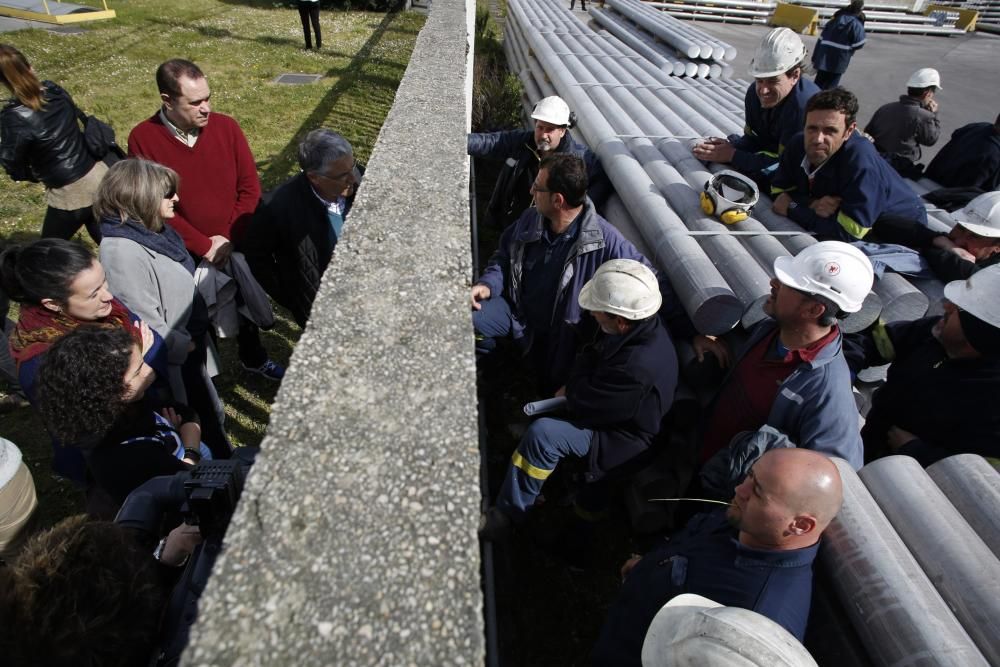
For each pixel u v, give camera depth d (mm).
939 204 3883
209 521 1486
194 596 1356
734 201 3088
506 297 3203
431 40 4281
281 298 3453
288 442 1167
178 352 2664
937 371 2150
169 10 12461
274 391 3828
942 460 1890
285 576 952
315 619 902
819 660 1672
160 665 1230
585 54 7066
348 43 11070
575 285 2814
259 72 9156
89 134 3900
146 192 2461
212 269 3158
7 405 3455
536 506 3102
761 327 2215
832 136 2750
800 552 1505
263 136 7039
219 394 3762
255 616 901
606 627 1873
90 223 4148
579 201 2680
